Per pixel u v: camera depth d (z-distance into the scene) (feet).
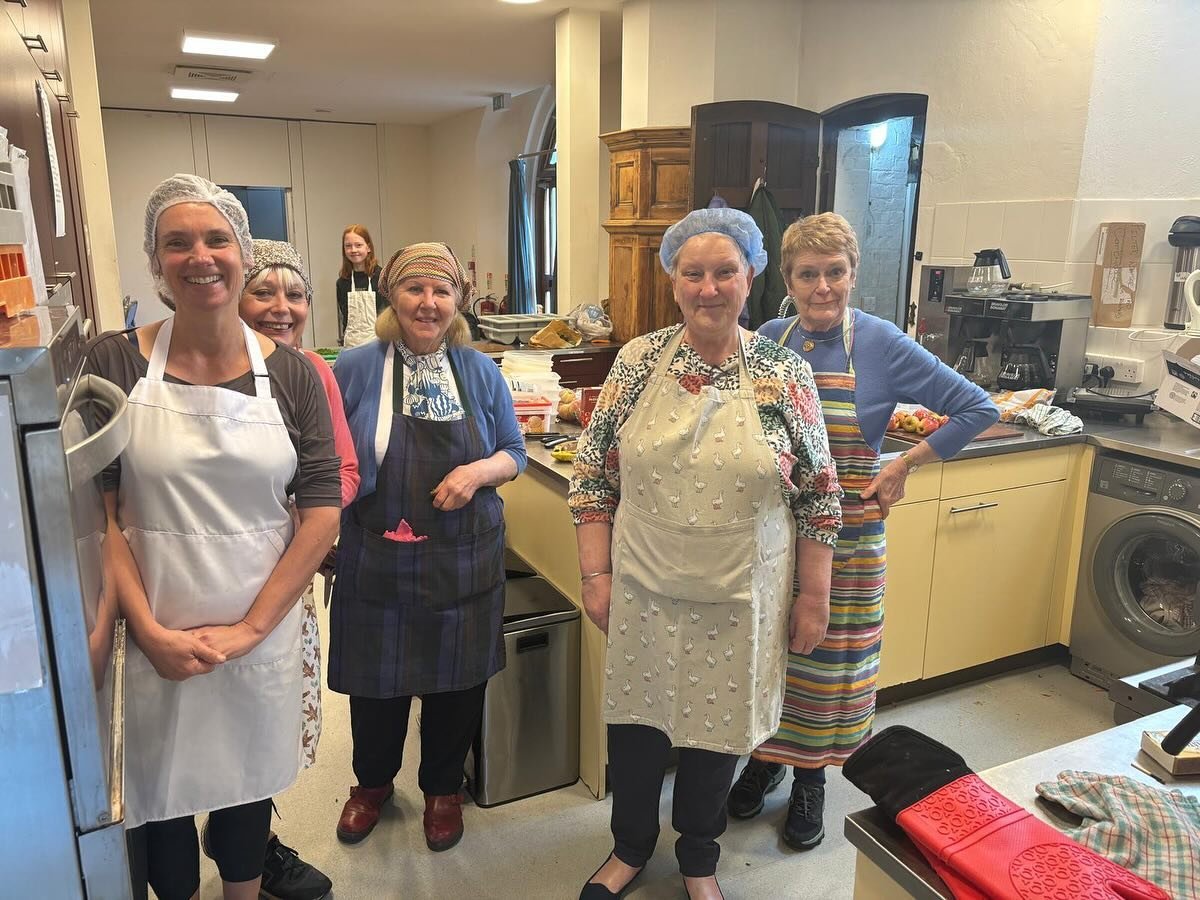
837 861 6.88
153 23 17.31
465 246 31.76
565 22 16.26
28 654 2.72
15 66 5.32
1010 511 9.24
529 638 7.38
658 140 14.74
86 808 2.94
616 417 5.72
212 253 4.27
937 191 12.55
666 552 5.33
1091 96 10.37
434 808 7.06
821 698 6.56
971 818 3.42
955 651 9.32
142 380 4.33
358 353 6.36
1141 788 3.71
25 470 2.63
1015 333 10.46
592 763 7.70
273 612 4.60
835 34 14.48
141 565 4.40
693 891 6.09
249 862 5.12
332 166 33.30
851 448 6.37
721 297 5.15
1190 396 8.42
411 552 6.26
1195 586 9.03
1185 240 9.67
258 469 4.46
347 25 17.43
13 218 3.27
